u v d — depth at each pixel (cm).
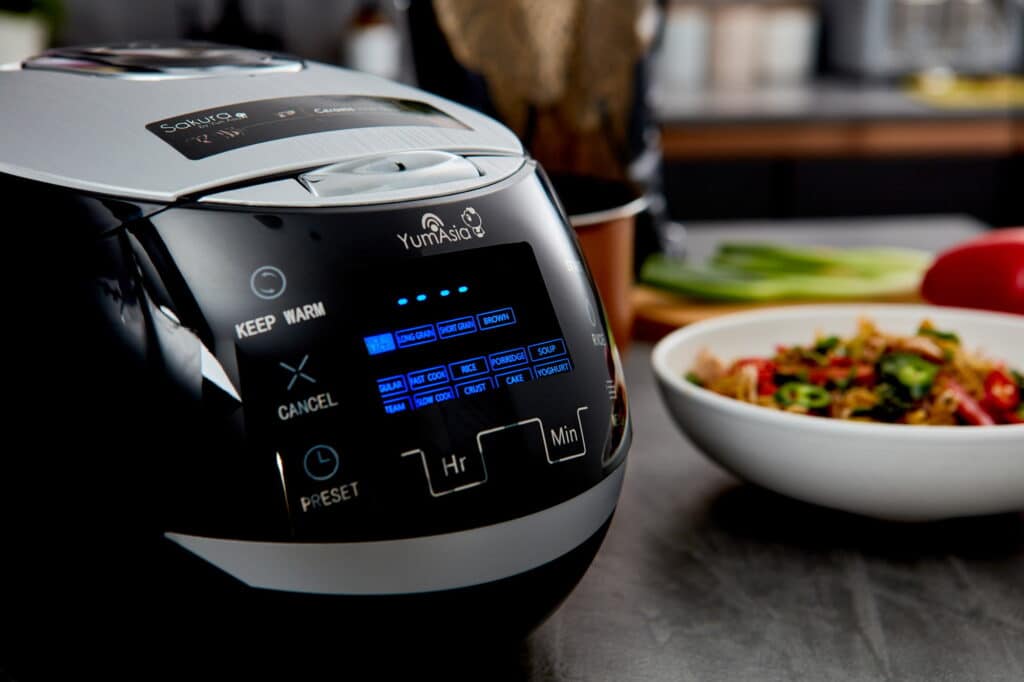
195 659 36
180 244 33
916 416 55
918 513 51
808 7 288
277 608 34
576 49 84
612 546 52
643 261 96
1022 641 44
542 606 38
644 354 83
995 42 264
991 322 67
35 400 34
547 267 38
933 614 46
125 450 33
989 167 231
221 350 33
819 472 51
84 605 35
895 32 265
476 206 37
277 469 33
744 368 61
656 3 87
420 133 40
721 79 266
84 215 34
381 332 34
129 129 37
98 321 33
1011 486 49
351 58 229
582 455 37
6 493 35
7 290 34
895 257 98
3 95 40
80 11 225
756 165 225
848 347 62
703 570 50
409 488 34
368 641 35
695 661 42
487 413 35
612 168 88
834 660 43
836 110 225
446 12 82
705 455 57
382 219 35
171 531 33
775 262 98
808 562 51
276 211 34
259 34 236
